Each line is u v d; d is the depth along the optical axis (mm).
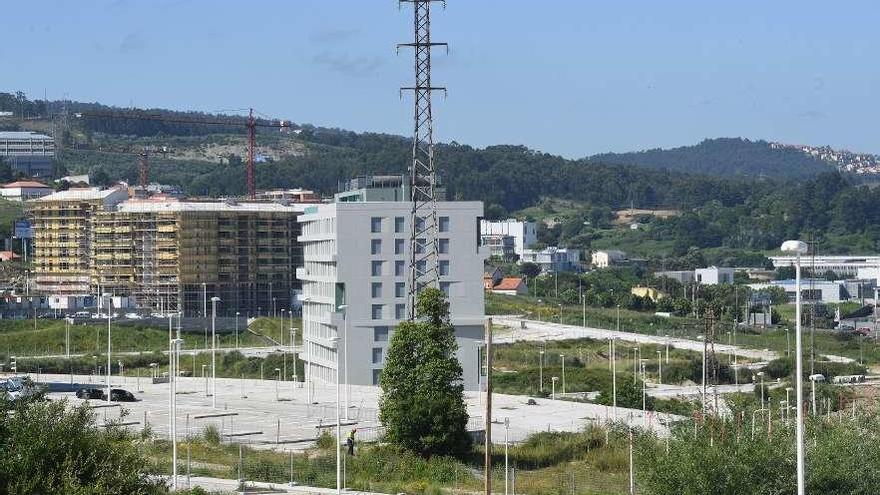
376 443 194875
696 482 123938
